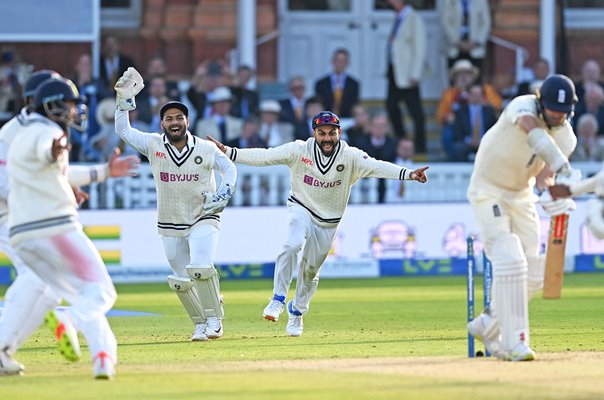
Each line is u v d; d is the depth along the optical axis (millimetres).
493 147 30250
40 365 31562
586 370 28078
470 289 30938
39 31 72375
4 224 30031
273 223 65875
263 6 81625
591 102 71688
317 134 37969
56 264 27609
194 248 37375
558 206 29922
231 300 53719
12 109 70500
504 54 82188
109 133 66938
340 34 83875
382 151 68250
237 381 27000
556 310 47281
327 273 66188
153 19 81188
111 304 28047
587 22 85000
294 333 39125
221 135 67875
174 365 30594
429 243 66875
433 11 82750
